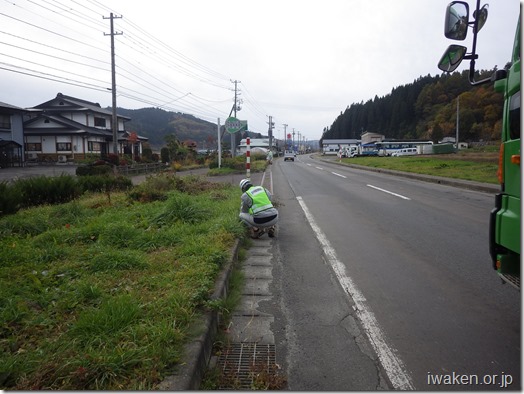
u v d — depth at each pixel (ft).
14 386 8.50
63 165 118.42
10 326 11.23
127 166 90.27
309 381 9.78
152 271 15.69
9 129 112.47
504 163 11.34
